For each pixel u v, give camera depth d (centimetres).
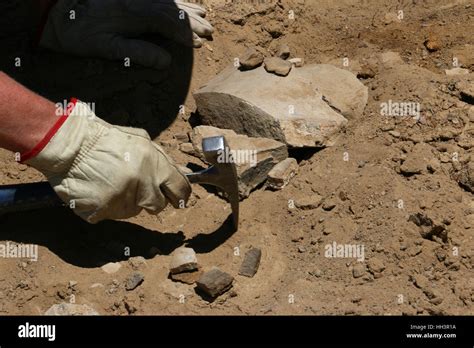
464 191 376
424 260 346
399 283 340
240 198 382
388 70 432
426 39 462
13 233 364
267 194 385
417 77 422
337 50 462
